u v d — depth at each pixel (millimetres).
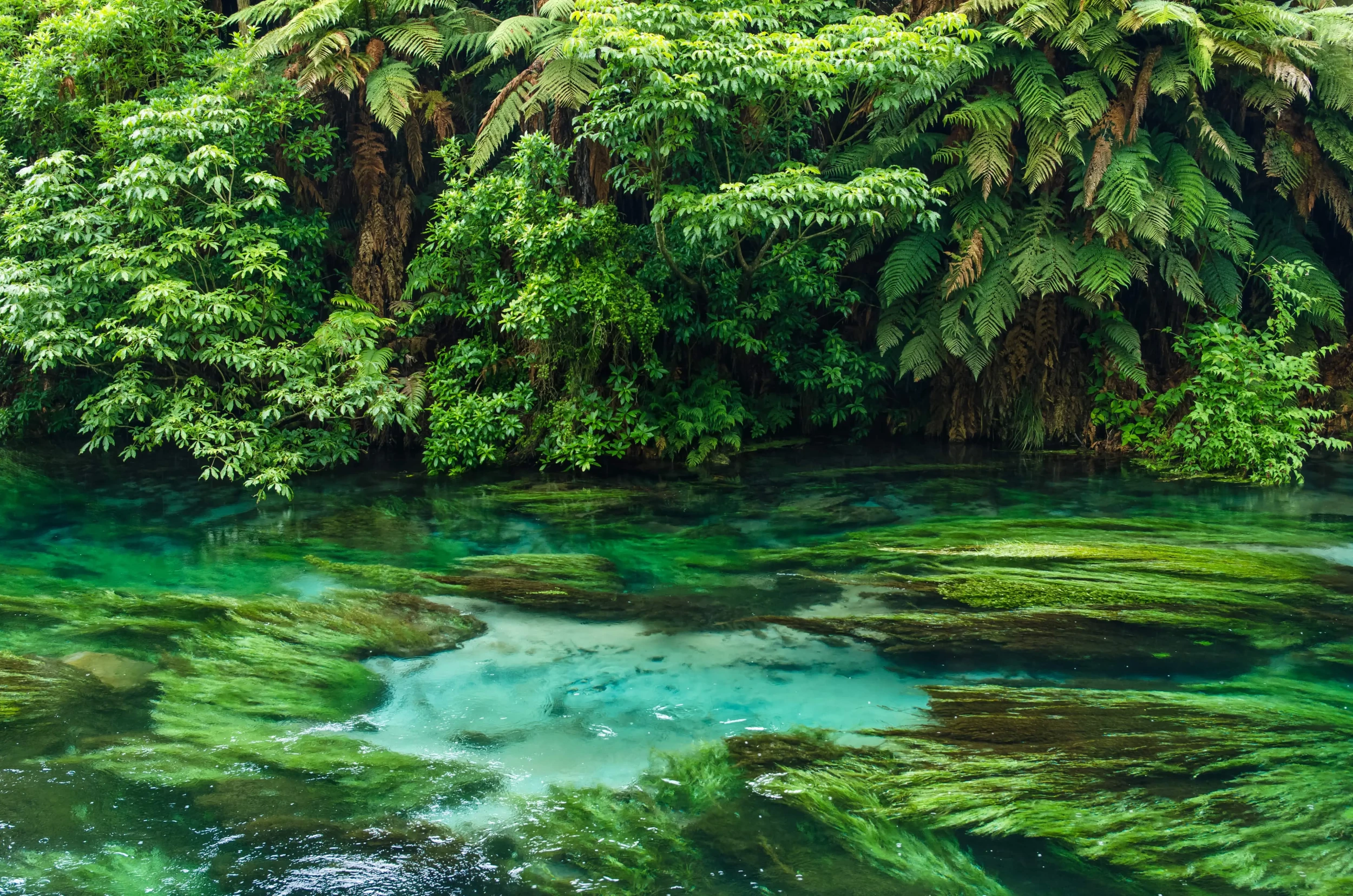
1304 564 5383
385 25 9000
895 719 3477
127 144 7797
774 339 9133
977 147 7828
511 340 8727
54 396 9500
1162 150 8266
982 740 3273
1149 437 8852
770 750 3238
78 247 7707
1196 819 2748
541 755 3219
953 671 3949
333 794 2941
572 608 4824
